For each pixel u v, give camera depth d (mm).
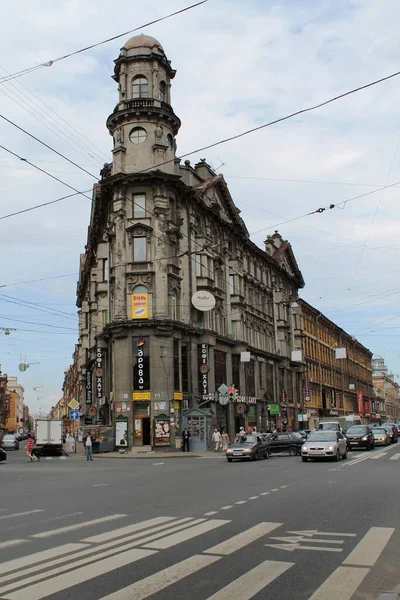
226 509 12641
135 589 6672
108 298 47375
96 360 50812
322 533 9789
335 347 99562
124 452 40844
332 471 22578
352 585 6797
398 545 8859
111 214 46094
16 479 22844
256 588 6703
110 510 12945
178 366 43531
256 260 63812
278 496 14773
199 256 48594
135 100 45531
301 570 7469
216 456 38250
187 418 43312
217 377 49750
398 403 179750
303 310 82062
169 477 21594
